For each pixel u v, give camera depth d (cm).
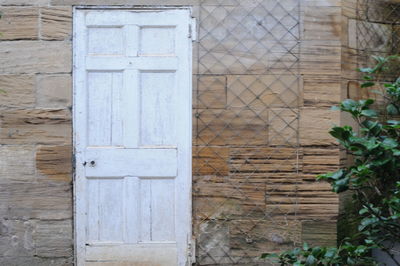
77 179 347
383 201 243
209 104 346
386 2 378
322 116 345
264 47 346
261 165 347
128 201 347
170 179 349
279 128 346
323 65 346
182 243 348
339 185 231
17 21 347
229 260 349
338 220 350
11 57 347
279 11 346
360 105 238
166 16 346
